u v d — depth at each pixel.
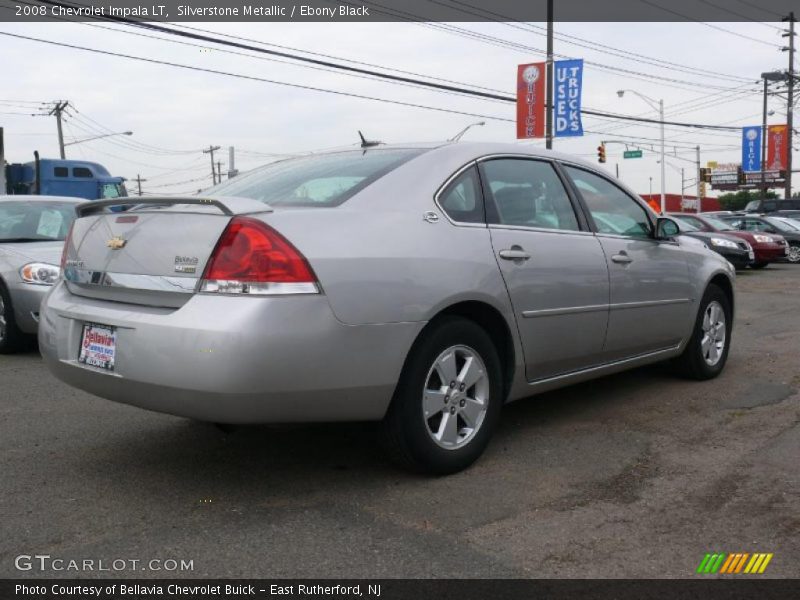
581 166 4.84
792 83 41.66
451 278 3.62
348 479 3.70
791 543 3.01
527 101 23.30
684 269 5.37
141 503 3.41
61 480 3.69
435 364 3.62
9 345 6.82
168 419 4.73
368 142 4.50
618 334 4.73
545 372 4.29
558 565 2.84
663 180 35.06
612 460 3.99
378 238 3.44
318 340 3.16
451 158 4.02
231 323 3.04
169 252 3.31
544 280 4.13
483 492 3.54
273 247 3.13
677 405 5.09
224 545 2.99
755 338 7.90
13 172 18.84
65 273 3.93
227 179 4.66
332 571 2.79
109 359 3.39
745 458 4.00
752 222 22.66
